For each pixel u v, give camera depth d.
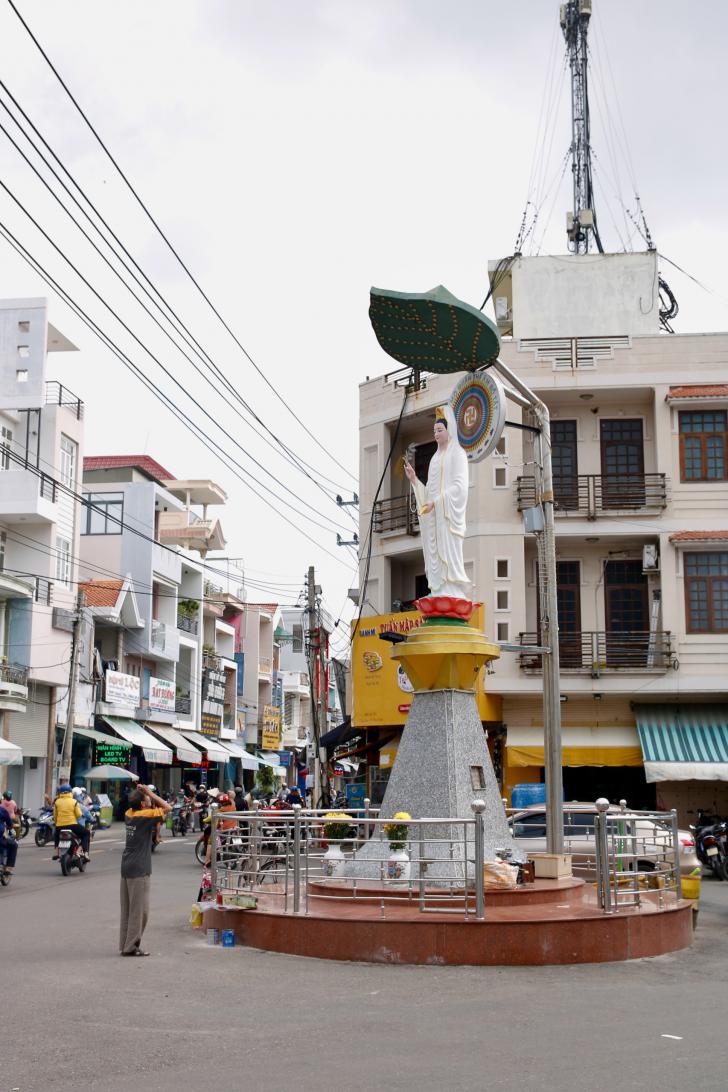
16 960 11.35
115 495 48.31
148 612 47.28
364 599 34.00
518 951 11.16
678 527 30.72
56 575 39.66
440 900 11.75
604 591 31.88
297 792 31.61
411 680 14.83
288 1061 7.23
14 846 20.58
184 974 10.46
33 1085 6.68
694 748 29.64
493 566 30.94
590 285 34.69
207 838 24.92
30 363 38.50
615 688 30.20
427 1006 9.05
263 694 69.50
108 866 24.91
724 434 31.03
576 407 32.28
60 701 39.75
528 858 14.31
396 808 14.41
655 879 15.55
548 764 14.95
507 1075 6.84
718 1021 8.52
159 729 49.06
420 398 33.31
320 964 11.07
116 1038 7.86
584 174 38.53
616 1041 7.80
